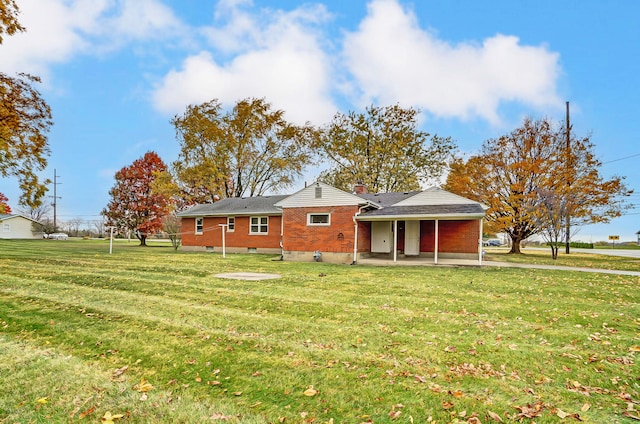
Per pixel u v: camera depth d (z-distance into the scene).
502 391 3.53
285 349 4.68
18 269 11.82
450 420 3.00
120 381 3.73
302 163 35.81
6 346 4.75
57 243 32.25
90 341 4.96
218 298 7.76
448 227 18.36
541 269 13.66
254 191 35.59
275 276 11.24
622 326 5.77
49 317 6.09
